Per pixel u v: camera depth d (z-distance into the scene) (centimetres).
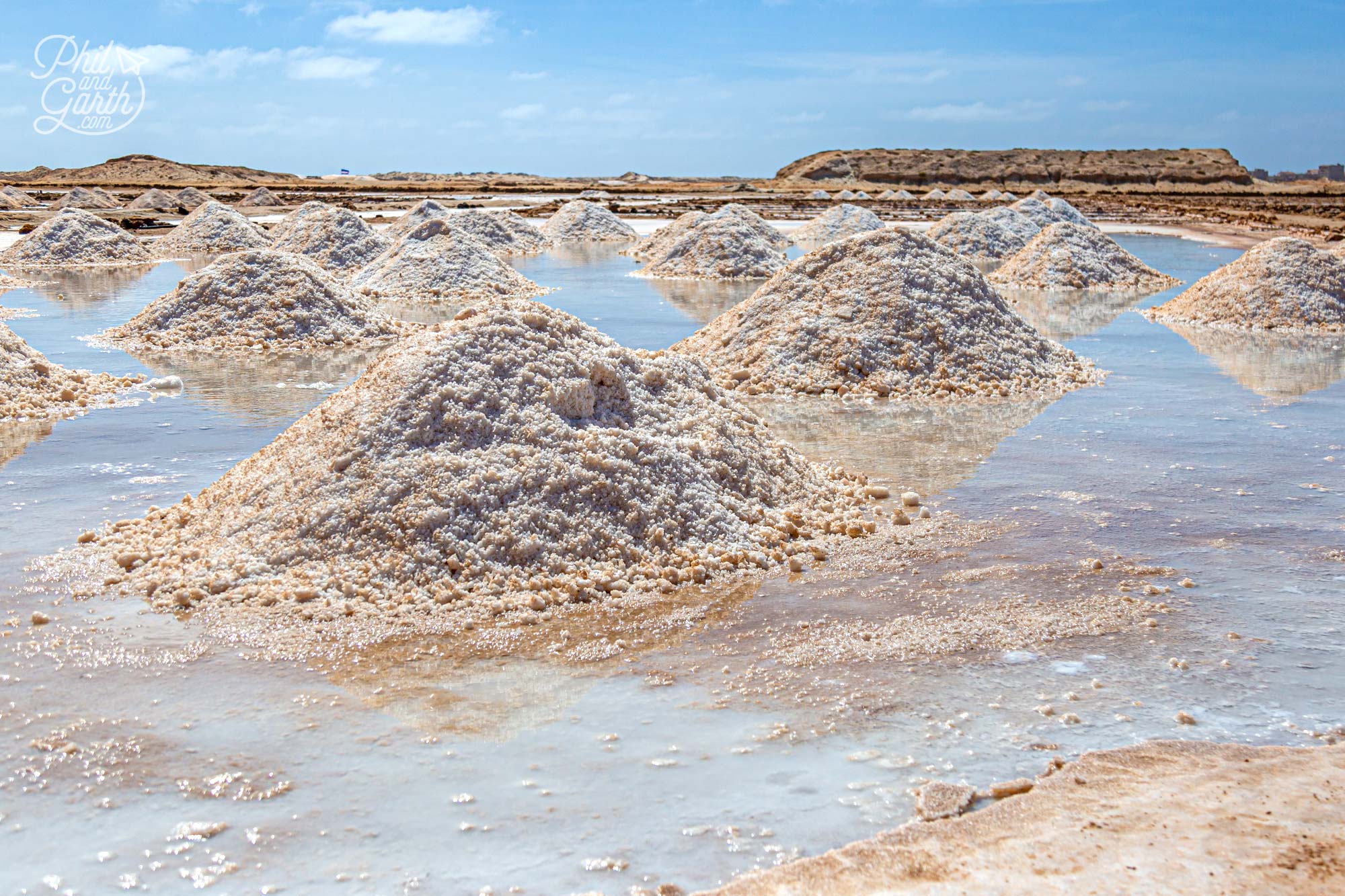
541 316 621
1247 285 1399
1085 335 1290
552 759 329
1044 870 267
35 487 636
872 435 783
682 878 272
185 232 2728
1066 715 354
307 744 339
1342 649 405
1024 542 537
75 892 268
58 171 11362
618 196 6688
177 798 309
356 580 464
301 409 870
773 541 530
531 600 453
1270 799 297
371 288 1734
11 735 345
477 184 9625
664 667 397
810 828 292
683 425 605
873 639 419
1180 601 455
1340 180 15950
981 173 10900
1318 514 576
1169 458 704
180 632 427
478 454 525
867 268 1066
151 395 927
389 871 275
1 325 945
